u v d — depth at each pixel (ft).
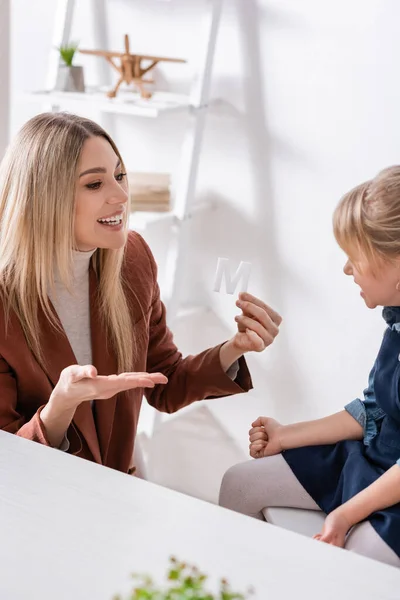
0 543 2.97
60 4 7.52
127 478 3.50
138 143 7.97
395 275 4.52
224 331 7.91
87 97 7.16
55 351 4.70
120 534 3.06
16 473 3.50
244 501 4.95
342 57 6.82
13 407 4.63
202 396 5.33
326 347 7.42
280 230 7.41
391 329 4.83
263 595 2.73
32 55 8.39
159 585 2.74
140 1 7.61
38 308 4.71
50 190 4.56
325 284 7.30
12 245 4.67
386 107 6.75
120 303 4.99
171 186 7.88
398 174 4.55
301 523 4.74
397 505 4.33
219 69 7.35
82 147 4.61
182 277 7.64
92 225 4.67
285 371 7.65
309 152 7.13
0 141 6.73
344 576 2.87
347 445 4.92
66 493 3.34
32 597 2.67
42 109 8.20
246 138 7.38
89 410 4.75
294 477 4.93
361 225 4.50
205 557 2.93
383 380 4.76
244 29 7.16
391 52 6.63
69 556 2.90
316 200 7.19
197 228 7.78
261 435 5.21
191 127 7.20
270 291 7.59
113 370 4.95
